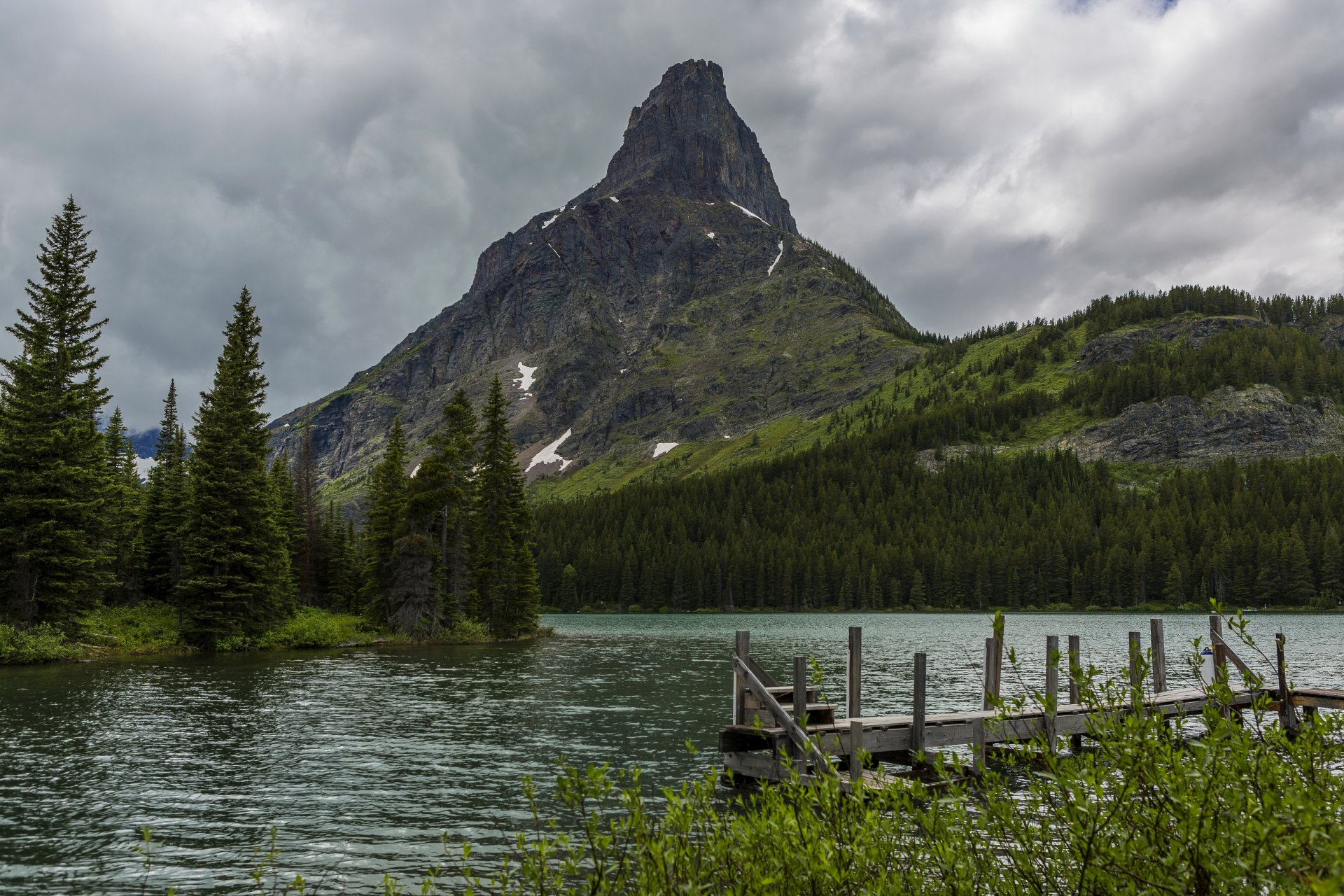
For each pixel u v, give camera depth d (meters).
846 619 153.75
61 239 55.28
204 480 58.22
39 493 50.38
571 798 6.73
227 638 58.62
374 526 77.50
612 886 6.89
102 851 14.81
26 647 46.50
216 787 19.41
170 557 71.19
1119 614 163.50
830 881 5.74
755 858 6.25
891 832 6.58
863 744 19.39
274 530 61.59
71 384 53.62
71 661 48.25
